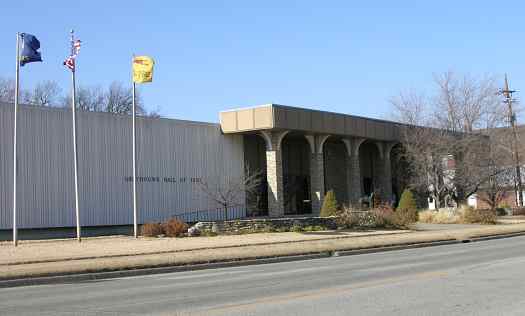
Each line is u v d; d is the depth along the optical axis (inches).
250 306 432.1
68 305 469.4
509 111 2111.2
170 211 1608.0
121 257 851.4
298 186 2018.9
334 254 985.5
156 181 1584.6
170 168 1620.3
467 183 2005.4
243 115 1724.9
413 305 420.5
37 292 578.2
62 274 695.1
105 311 431.2
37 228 1332.4
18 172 1311.5
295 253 936.9
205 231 1293.1
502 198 2496.3
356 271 680.4
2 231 1283.2
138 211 1536.7
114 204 1487.5
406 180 2178.9
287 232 1360.7
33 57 1122.7
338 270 701.9
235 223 1332.4
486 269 651.5
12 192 1306.6
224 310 417.1
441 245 1151.6
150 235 1268.5
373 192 2113.7
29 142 1336.1
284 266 802.2
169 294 521.0
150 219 1560.0
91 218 1437.0
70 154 1409.9
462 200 2076.8
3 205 1289.4
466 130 2057.1
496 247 1015.0
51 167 1370.6
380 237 1211.9
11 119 1316.4
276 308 420.5
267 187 1851.6
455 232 1350.9
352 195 2012.8
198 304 453.1
